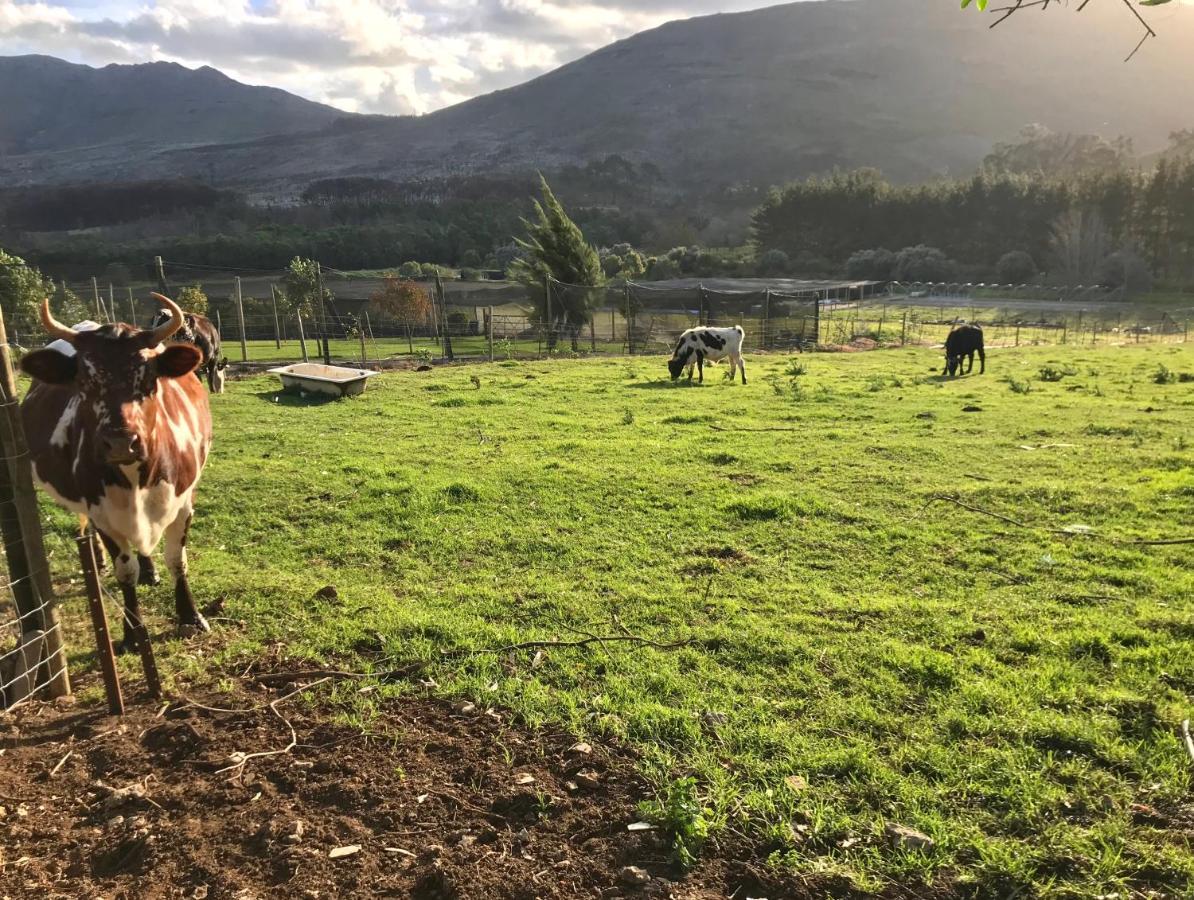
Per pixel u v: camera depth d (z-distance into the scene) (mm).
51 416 5277
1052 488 8859
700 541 7461
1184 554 6840
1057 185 81000
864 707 4477
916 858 3326
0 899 3174
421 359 25578
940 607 5867
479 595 6230
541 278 40062
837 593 6219
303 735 4336
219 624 5801
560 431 13008
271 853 3443
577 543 7449
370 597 6223
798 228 94812
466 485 9195
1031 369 22969
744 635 5398
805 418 14219
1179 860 3254
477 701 4645
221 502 8789
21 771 3994
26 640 4672
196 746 4211
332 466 10352
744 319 37625
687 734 4246
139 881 3301
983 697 4531
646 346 34406
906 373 22250
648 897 3197
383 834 3568
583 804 3750
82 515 5527
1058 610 5754
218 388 17000
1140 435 11961
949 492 8891
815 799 3715
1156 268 75062
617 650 5246
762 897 3197
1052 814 3582
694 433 12797
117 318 29172
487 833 3566
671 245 109688
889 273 80438
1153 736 4117
